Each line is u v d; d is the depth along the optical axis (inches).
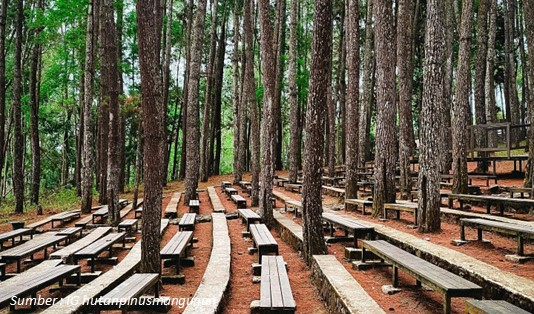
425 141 364.2
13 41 1075.3
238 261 347.9
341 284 226.4
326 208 579.2
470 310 157.8
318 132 317.7
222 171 2117.4
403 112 555.5
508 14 973.2
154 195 265.3
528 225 290.5
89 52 671.1
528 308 179.9
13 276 292.7
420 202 365.7
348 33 546.3
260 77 1242.6
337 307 210.7
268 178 494.6
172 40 1263.5
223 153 2187.5
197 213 597.9
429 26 369.1
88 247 322.0
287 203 550.9
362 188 740.0
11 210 771.4
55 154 1533.0
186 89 1201.4
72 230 418.6
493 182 640.4
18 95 748.0
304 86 1151.6
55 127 1342.3
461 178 487.5
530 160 471.5
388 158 456.1
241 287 277.7
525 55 1195.3
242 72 1196.5
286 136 1790.1
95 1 830.5
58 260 309.0
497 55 1168.8
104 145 781.9
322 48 313.3
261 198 494.0
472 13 481.7
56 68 871.7
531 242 301.4
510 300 191.6
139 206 679.7
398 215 438.0
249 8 812.0
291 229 405.7
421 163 367.2
